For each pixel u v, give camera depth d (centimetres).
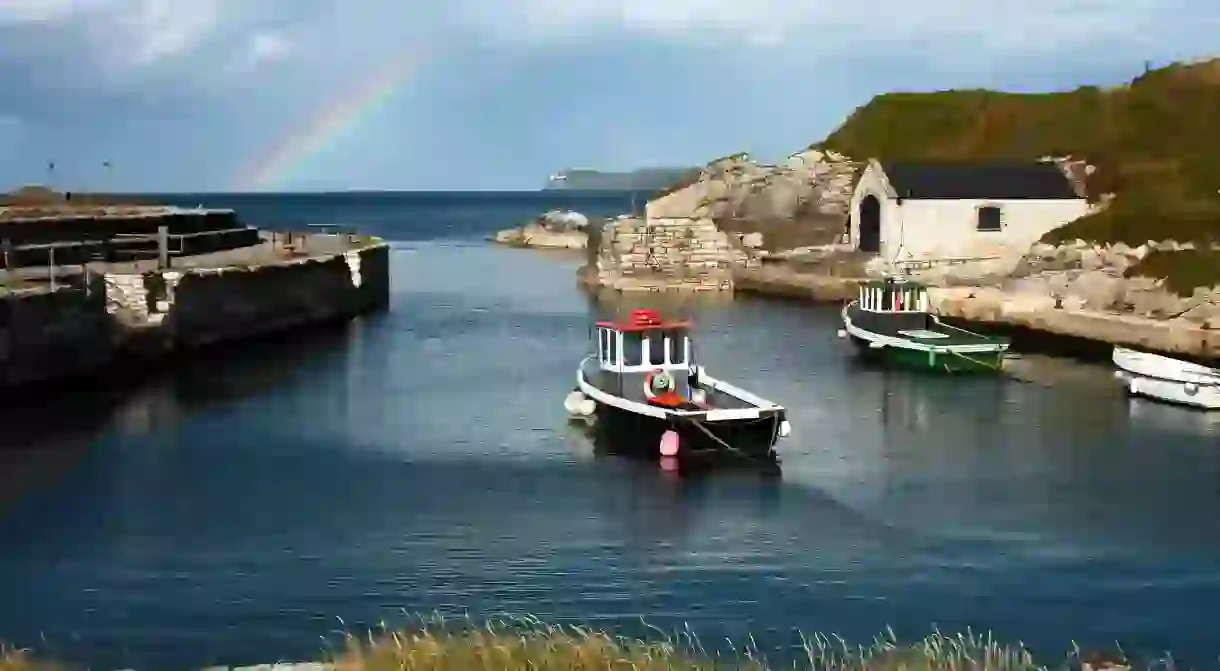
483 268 9638
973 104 9112
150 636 1844
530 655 1389
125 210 6103
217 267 4609
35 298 3469
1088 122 8119
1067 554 2231
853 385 3978
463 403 3622
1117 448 3048
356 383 3947
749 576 2119
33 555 2198
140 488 2633
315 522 2409
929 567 2162
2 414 3291
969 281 6062
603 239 8688
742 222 8862
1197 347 4375
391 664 1362
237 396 3672
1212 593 2028
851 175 8838
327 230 13712
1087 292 5266
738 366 4388
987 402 3669
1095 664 1633
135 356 4019
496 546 2272
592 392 3197
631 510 2505
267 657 1762
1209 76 7881
